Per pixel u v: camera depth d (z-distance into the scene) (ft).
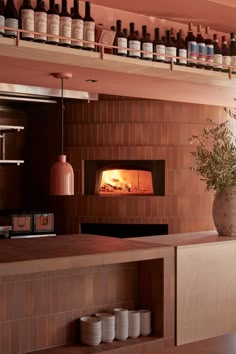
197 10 12.88
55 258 9.14
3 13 10.41
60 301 10.19
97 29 11.75
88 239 11.80
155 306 11.00
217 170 12.89
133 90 14.85
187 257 11.23
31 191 21.42
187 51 12.75
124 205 20.53
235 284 12.33
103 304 10.85
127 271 11.21
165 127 20.38
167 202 20.45
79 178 20.76
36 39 10.18
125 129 20.42
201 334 11.52
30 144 21.44
